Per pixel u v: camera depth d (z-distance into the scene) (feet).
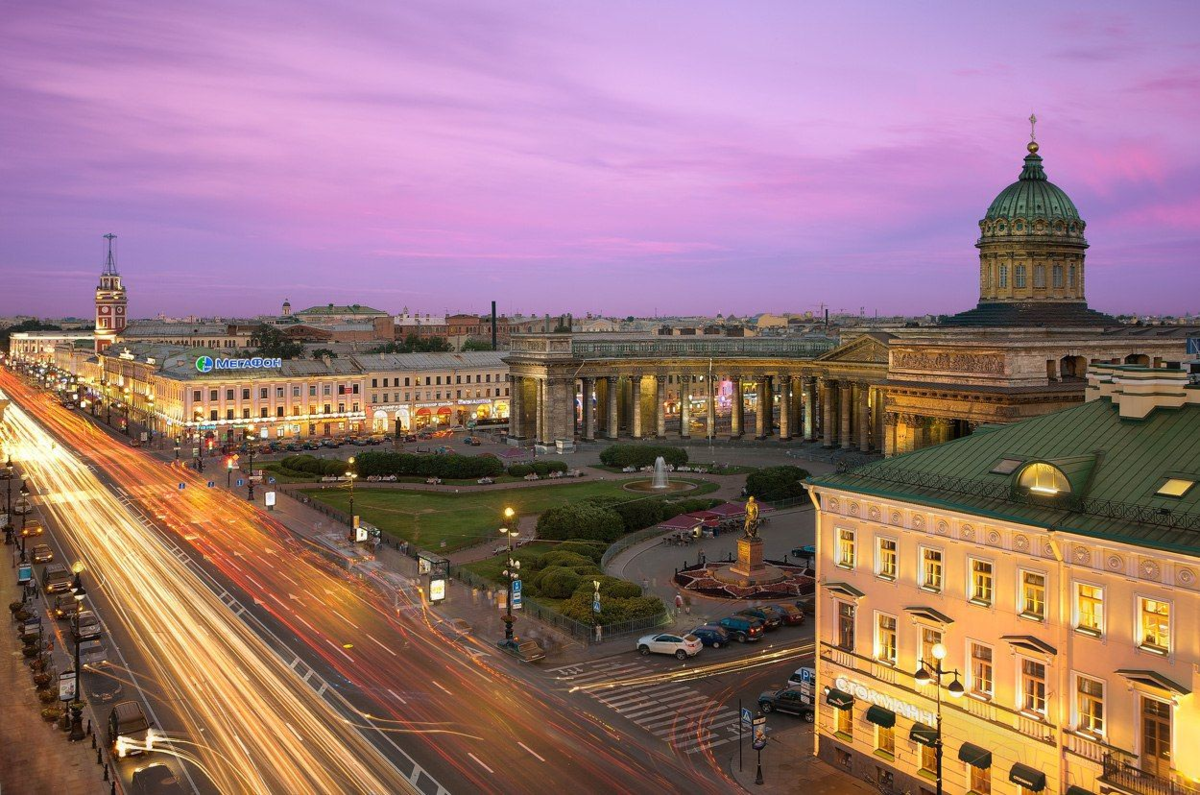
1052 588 132.05
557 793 152.87
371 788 153.99
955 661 145.48
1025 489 139.33
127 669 207.92
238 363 599.57
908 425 365.81
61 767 164.35
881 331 528.63
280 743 171.22
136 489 428.56
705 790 154.81
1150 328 490.49
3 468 483.10
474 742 172.45
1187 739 116.88
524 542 329.93
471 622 244.42
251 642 226.17
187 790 153.17
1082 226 428.56
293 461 474.08
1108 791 124.26
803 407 608.19
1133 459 140.46
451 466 466.70
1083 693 129.49
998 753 138.62
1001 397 323.57
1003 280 426.51
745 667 214.28
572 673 209.67
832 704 162.09
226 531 345.10
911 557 152.25
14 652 220.23
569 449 567.59
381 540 331.77
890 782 154.61
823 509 168.25
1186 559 116.06
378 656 217.77
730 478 471.62
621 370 600.39
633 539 339.77
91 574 283.79
